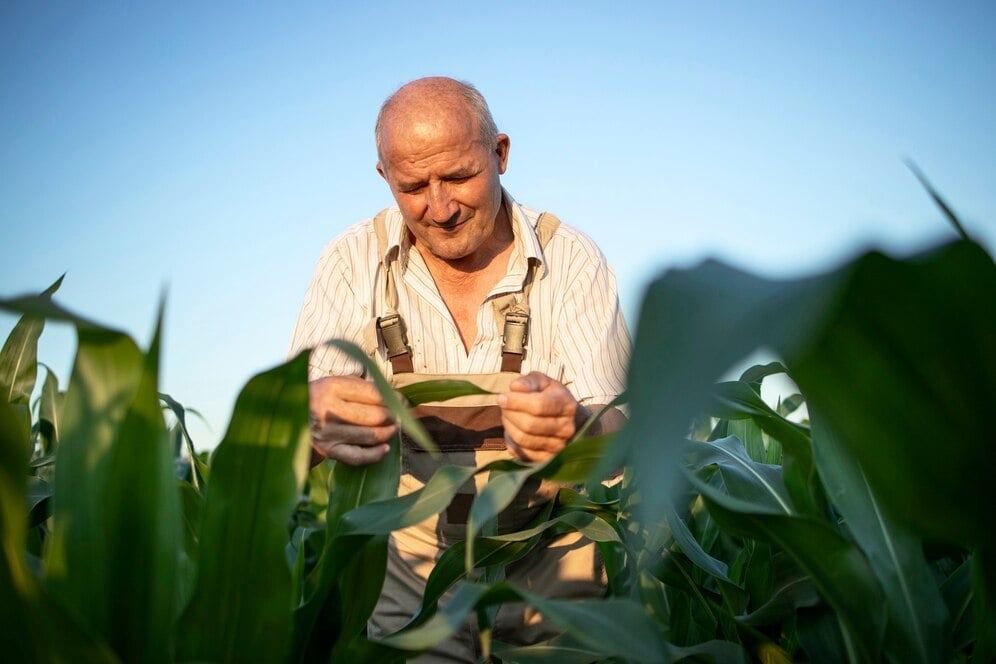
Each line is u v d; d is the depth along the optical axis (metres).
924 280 0.63
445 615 0.99
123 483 0.96
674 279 0.52
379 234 2.39
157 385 0.94
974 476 0.74
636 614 1.00
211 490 1.00
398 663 1.21
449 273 2.40
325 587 1.16
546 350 2.34
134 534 0.97
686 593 1.89
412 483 2.26
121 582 0.97
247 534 1.01
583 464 1.13
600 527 1.77
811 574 1.05
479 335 2.35
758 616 1.41
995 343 0.65
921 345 0.67
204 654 1.01
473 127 2.13
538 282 2.34
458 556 1.43
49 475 2.43
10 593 0.84
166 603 0.98
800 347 0.49
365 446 1.37
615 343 2.36
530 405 1.60
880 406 0.73
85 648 0.84
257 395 0.99
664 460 0.49
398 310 2.36
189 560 1.24
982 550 0.81
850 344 0.70
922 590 1.06
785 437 1.30
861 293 0.65
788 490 1.40
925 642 1.04
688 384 0.49
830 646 1.36
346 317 2.38
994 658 0.95
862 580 1.02
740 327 0.49
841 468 1.10
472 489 2.16
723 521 1.16
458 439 2.19
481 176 2.15
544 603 0.97
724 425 2.47
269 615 1.02
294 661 1.17
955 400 0.70
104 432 0.95
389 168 2.16
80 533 0.94
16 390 2.31
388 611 2.32
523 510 2.16
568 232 2.44
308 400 1.01
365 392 1.37
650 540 1.64
